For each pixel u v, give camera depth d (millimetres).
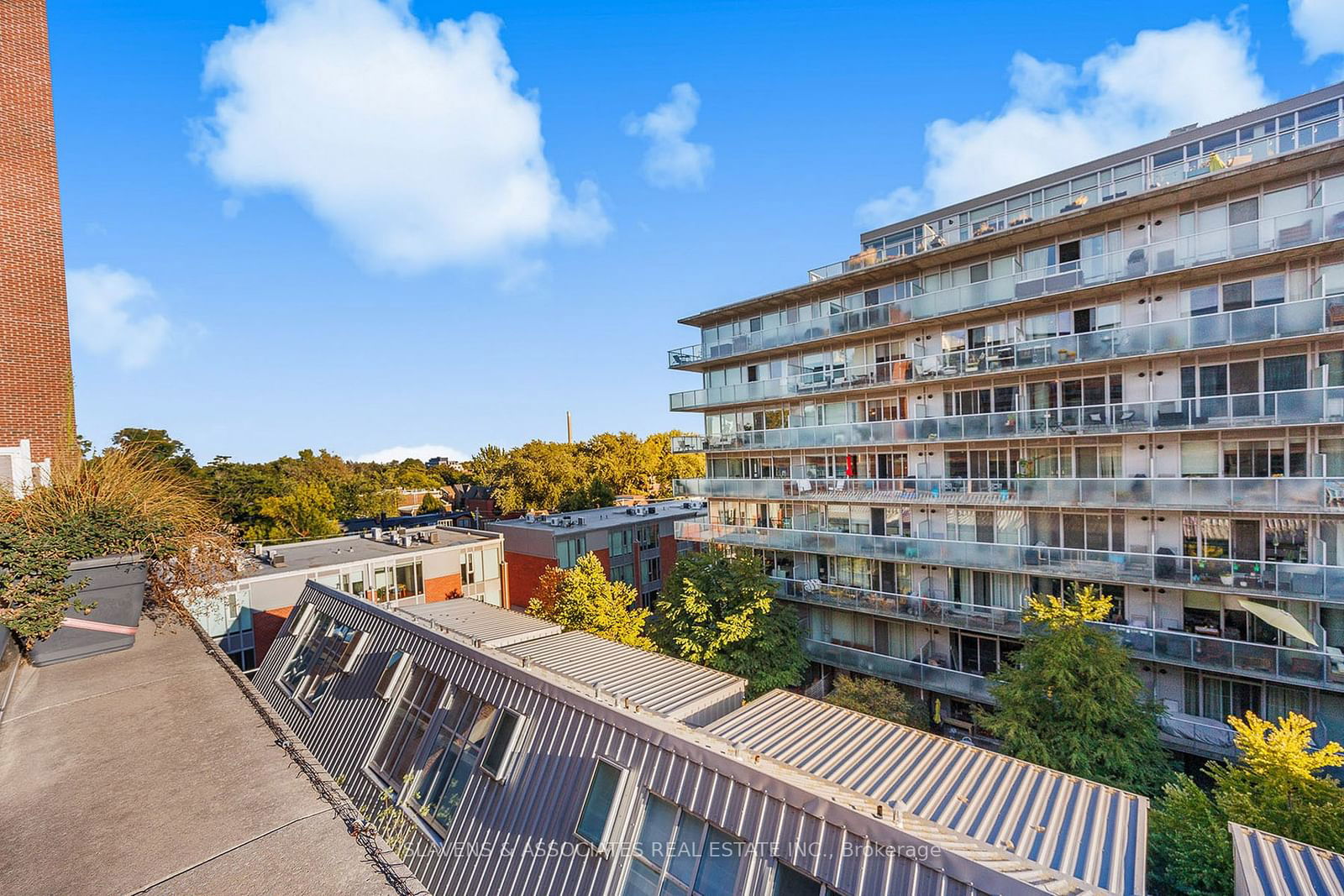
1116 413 17078
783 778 6121
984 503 19531
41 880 3564
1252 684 16016
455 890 7234
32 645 6980
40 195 14758
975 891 4801
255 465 50562
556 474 56875
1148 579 16422
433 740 9102
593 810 6973
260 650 25359
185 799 4480
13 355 14250
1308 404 14172
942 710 21469
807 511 25516
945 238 24219
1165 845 9852
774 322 27172
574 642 12422
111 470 8422
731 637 20375
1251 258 14930
